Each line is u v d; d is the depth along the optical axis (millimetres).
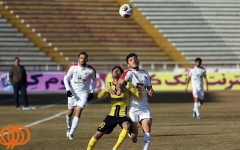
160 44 132750
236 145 36656
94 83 42125
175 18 140250
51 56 123625
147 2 143000
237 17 143250
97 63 115125
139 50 130125
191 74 60969
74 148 35188
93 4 139875
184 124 51656
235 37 138500
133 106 31000
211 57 132250
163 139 40094
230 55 134125
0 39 123188
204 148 35156
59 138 40438
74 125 40250
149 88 31266
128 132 30750
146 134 30422
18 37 125938
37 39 126500
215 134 43188
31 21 130375
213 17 141875
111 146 36344
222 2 146125
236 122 53656
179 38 135625
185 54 131250
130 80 30906
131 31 135125
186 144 37188
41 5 135750
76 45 127625
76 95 41500
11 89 101312
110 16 138125
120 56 127250
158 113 64688
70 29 131500
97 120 55688
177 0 144125
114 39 131625
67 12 135875
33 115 61188
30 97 94938
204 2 145375
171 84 106625
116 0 142750
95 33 132625
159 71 118125
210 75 106688
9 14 130875
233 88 107688
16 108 71812
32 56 122375
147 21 138500
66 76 41719
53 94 102000
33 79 102875
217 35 137875
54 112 65438
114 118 30266
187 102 82812
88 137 41219
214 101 85188
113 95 30641
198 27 139250
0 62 118875
